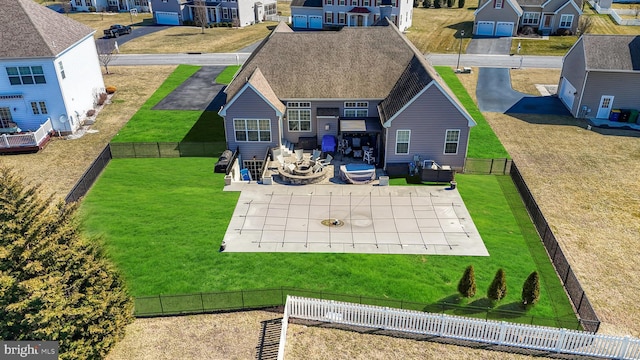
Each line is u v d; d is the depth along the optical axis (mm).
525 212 30469
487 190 33188
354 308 20438
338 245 26453
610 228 28938
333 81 38500
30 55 38438
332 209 30297
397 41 40562
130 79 58781
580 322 20484
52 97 40500
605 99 45625
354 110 38750
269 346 19594
